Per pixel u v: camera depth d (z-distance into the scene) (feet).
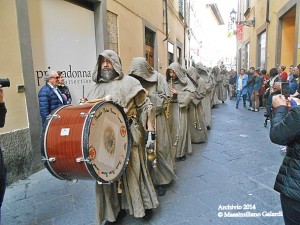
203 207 10.68
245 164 15.42
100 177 7.35
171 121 15.75
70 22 18.92
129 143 8.79
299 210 5.82
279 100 6.39
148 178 9.73
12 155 13.56
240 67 80.89
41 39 16.34
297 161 5.74
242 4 74.38
